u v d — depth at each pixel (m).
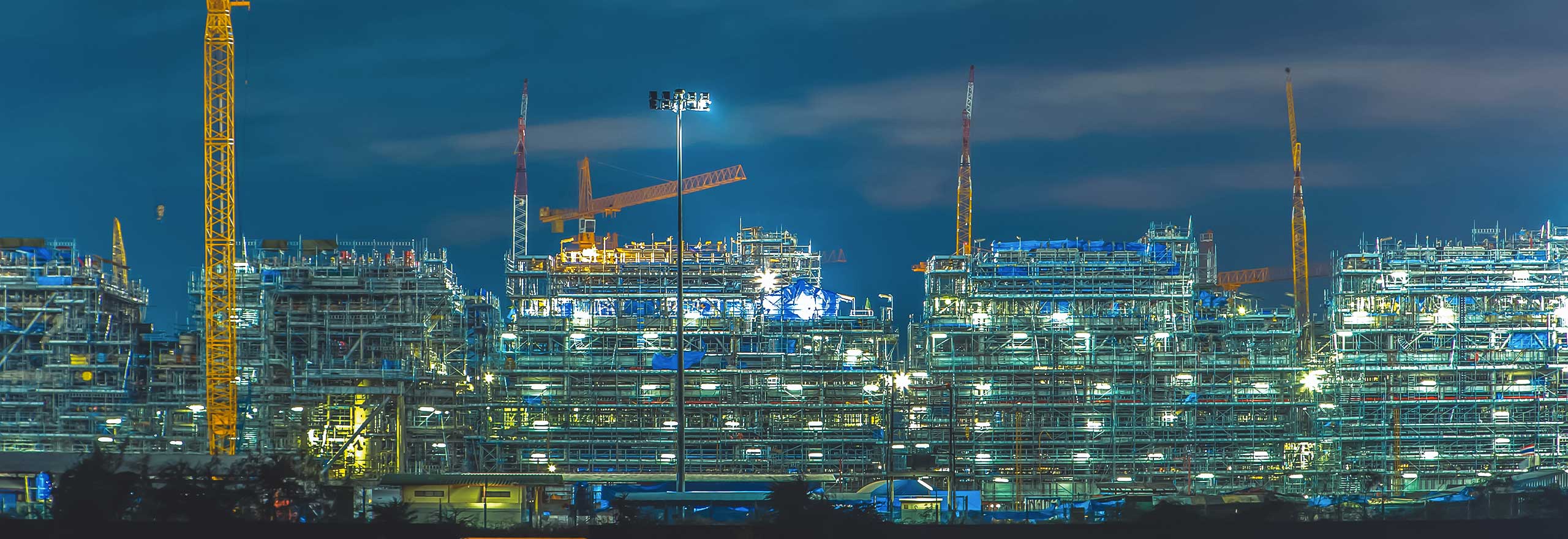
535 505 187.38
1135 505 154.88
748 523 139.00
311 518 145.62
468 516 175.12
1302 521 139.12
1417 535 130.00
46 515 140.62
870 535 129.50
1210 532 130.75
